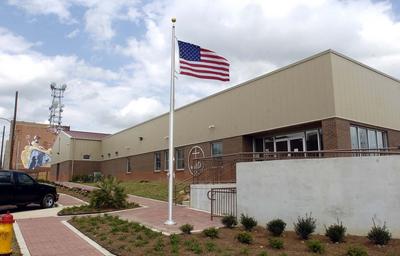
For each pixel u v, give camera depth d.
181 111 31.09
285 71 21.05
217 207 16.42
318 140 20.16
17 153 84.88
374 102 20.97
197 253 9.41
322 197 12.33
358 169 11.94
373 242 10.57
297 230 11.49
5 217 9.03
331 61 18.69
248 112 23.47
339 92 18.66
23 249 10.22
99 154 52.12
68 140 51.75
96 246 10.62
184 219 14.96
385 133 21.91
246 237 10.61
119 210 17.97
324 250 9.66
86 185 37.00
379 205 11.55
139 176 39.03
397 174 11.47
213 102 26.95
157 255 9.30
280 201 13.12
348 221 11.84
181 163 30.81
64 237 11.84
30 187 18.48
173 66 15.16
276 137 22.72
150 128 37.56
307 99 19.59
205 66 15.64
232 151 24.48
